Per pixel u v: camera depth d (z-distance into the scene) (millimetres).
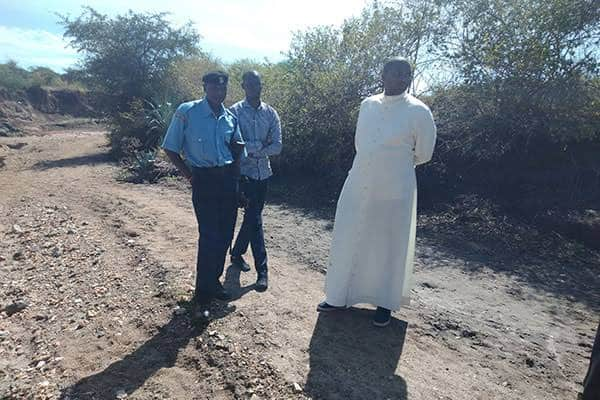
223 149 3389
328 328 3434
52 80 31234
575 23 6137
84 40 14773
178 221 6164
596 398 2293
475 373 3037
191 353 3119
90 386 2799
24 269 4691
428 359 3152
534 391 2889
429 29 7809
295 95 9109
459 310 3957
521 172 6832
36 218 6566
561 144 6723
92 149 15062
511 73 6664
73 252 5094
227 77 3369
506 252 5430
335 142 8625
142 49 14922
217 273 3646
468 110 7293
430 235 5996
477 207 6539
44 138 19938
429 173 7457
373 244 3352
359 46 8570
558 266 5059
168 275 4254
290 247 5434
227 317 3518
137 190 8461
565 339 3551
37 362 3068
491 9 6859
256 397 2686
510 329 3664
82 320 3596
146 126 12719
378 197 3254
